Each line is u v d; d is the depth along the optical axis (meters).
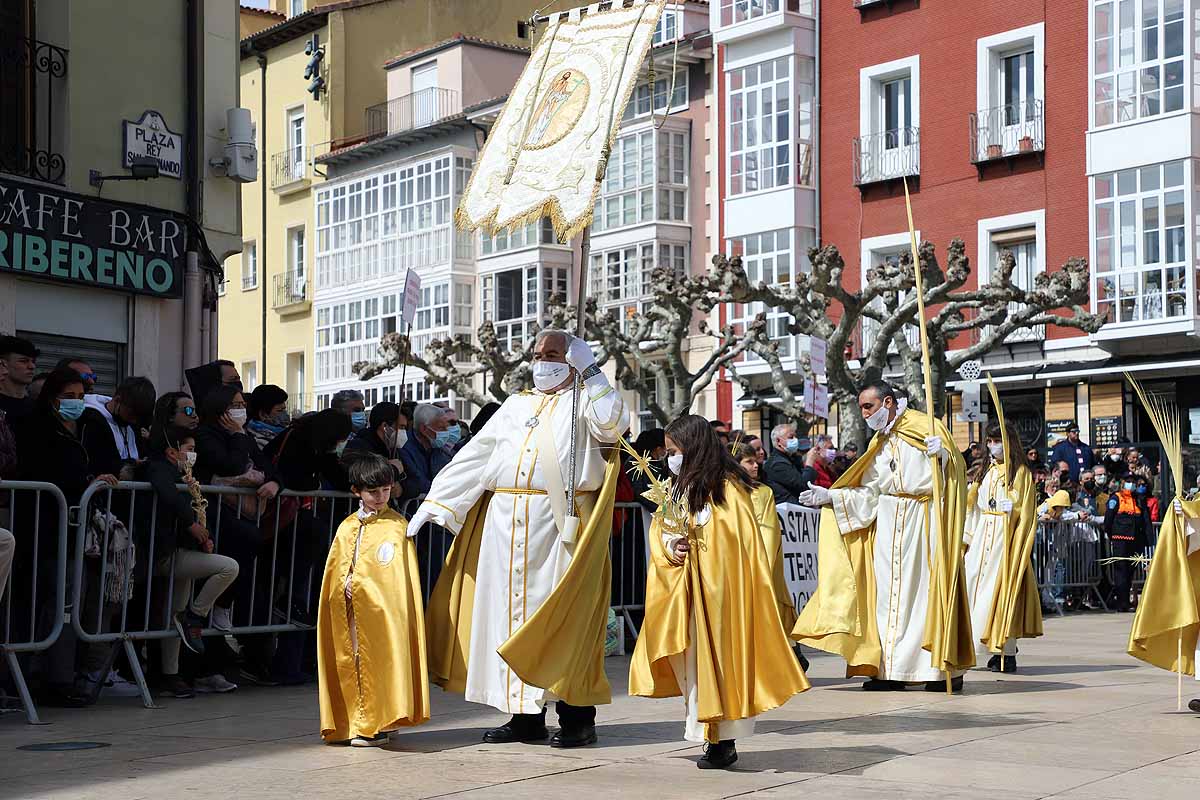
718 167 35.31
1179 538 8.59
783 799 5.75
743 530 6.56
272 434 10.47
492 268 39.81
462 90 41.97
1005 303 23.06
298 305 44.75
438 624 7.36
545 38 8.38
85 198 13.88
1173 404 27.48
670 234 36.06
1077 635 14.72
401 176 41.53
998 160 30.11
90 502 8.51
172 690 9.12
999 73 30.66
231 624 9.41
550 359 7.32
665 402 26.66
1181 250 27.31
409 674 7.03
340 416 9.85
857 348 31.86
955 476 9.59
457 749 7.06
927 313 30.67
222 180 15.40
